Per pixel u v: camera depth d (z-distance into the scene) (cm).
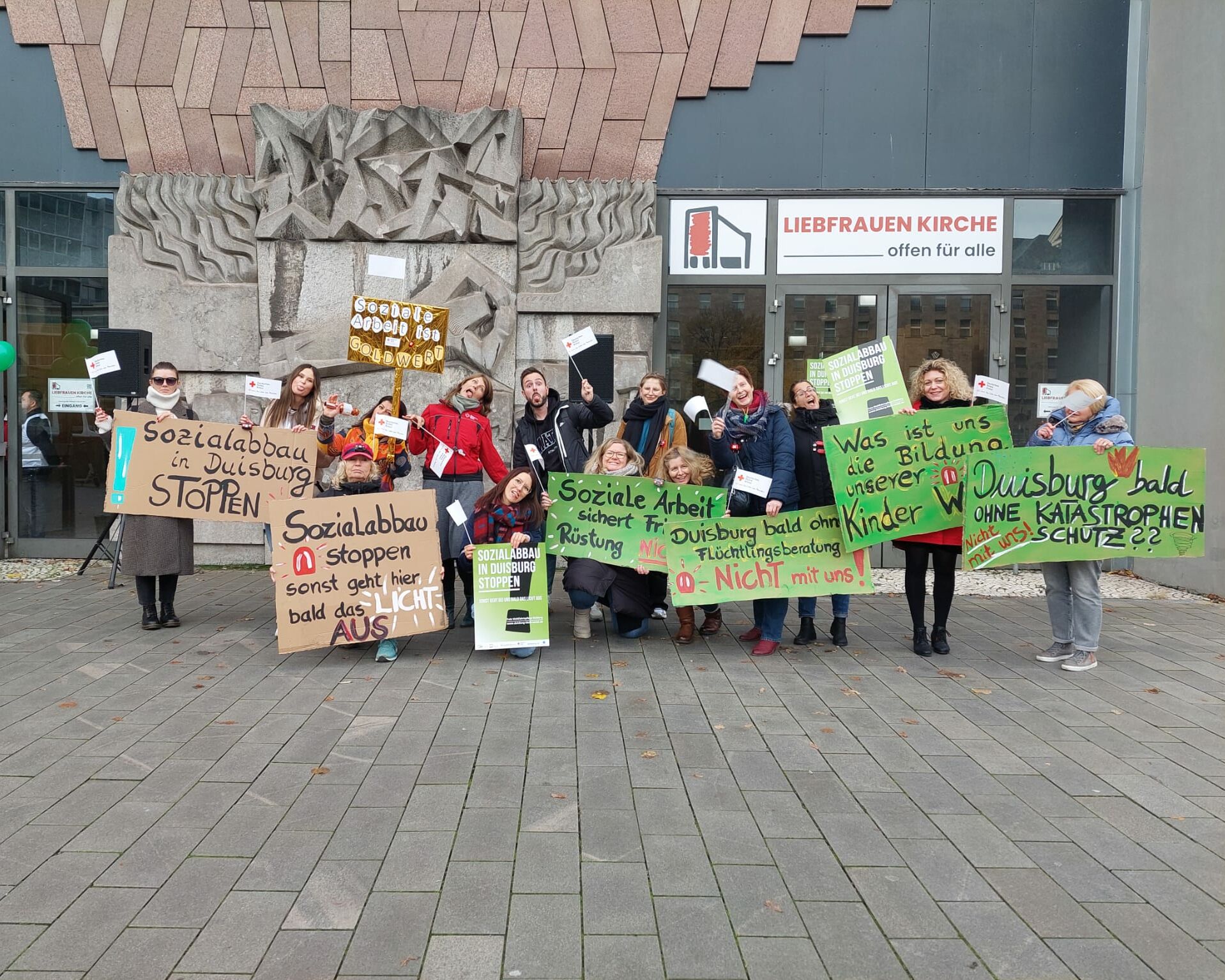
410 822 354
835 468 608
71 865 320
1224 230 809
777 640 616
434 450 660
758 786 393
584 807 370
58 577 891
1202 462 583
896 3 941
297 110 924
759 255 955
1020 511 588
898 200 951
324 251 907
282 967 262
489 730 459
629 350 928
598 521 642
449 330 905
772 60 940
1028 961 268
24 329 973
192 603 766
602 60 934
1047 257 955
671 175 948
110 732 452
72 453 980
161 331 924
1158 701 517
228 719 472
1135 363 942
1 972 258
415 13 924
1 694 511
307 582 576
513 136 905
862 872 319
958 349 957
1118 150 948
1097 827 357
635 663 590
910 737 456
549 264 921
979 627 706
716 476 757
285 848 333
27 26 940
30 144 954
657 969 262
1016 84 944
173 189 925
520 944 274
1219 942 278
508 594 593
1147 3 924
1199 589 849
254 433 654
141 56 936
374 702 502
